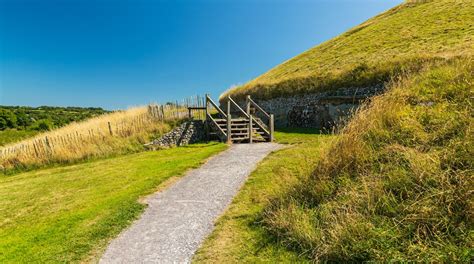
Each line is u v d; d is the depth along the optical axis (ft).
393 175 15.26
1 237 19.70
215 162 33.42
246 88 86.94
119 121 57.11
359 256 12.60
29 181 36.27
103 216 20.71
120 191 25.95
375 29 99.71
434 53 57.26
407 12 107.45
